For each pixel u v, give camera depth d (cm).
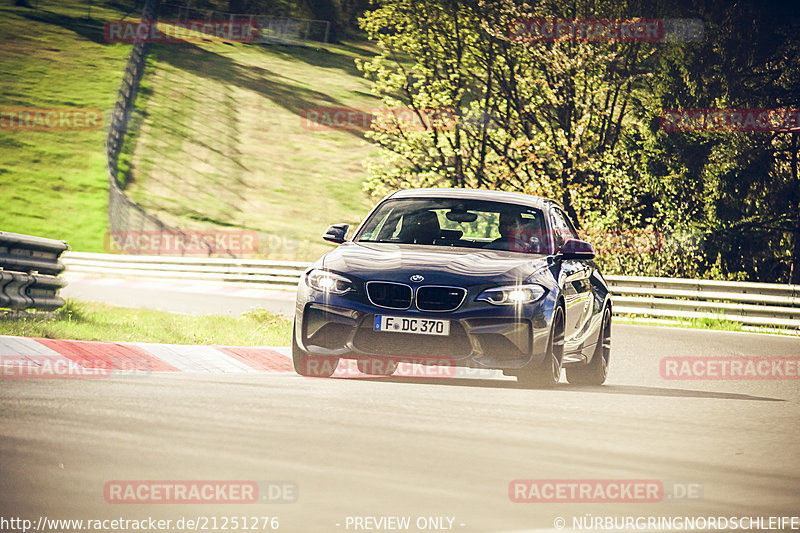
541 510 1730
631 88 11700
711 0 11506
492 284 3253
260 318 5834
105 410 2439
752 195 11356
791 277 11288
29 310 4616
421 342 3203
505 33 11506
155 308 6988
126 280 11750
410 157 11956
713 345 6009
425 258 3359
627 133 11544
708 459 2278
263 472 1895
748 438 2608
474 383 3525
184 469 1884
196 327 4975
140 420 2334
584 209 10988
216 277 11712
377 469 1972
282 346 4497
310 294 3319
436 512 1680
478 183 11812
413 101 11969
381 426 2450
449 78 12000
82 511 1591
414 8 11819
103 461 1908
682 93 11650
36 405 2450
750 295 8325
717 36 11500
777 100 11512
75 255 13025
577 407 2986
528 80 11669
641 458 2236
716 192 11331
